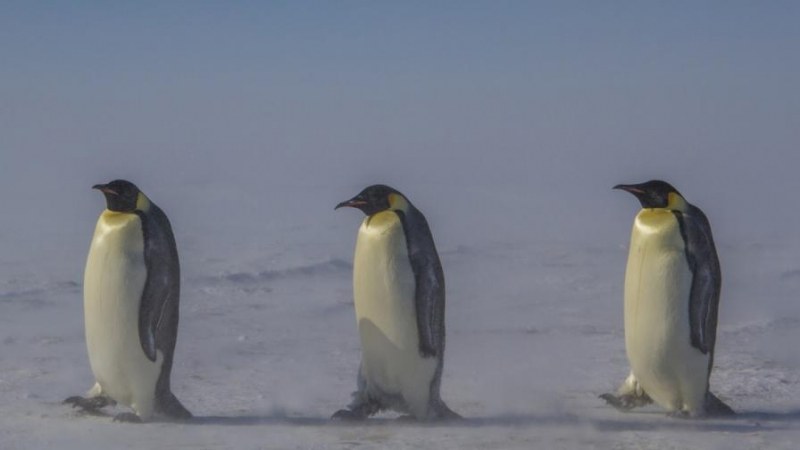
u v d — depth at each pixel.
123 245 16.53
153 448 15.20
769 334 27.89
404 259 16.83
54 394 19.52
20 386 20.22
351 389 20.36
